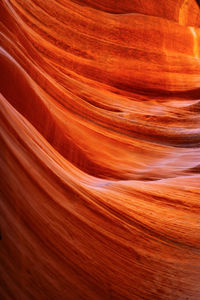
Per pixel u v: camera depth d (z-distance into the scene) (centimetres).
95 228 423
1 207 296
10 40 749
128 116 1082
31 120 613
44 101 709
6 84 548
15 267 283
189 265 429
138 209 511
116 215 475
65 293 317
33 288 291
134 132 1020
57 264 332
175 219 507
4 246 279
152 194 568
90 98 1189
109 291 353
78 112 952
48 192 403
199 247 460
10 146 376
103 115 1030
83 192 486
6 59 584
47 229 350
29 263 300
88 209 450
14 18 899
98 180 671
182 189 596
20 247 298
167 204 543
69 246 363
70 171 591
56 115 758
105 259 385
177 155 920
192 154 909
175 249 450
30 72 784
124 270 386
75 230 391
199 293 390
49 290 305
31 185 372
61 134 722
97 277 358
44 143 567
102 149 848
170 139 1023
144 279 387
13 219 306
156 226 480
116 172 767
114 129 991
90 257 373
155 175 749
